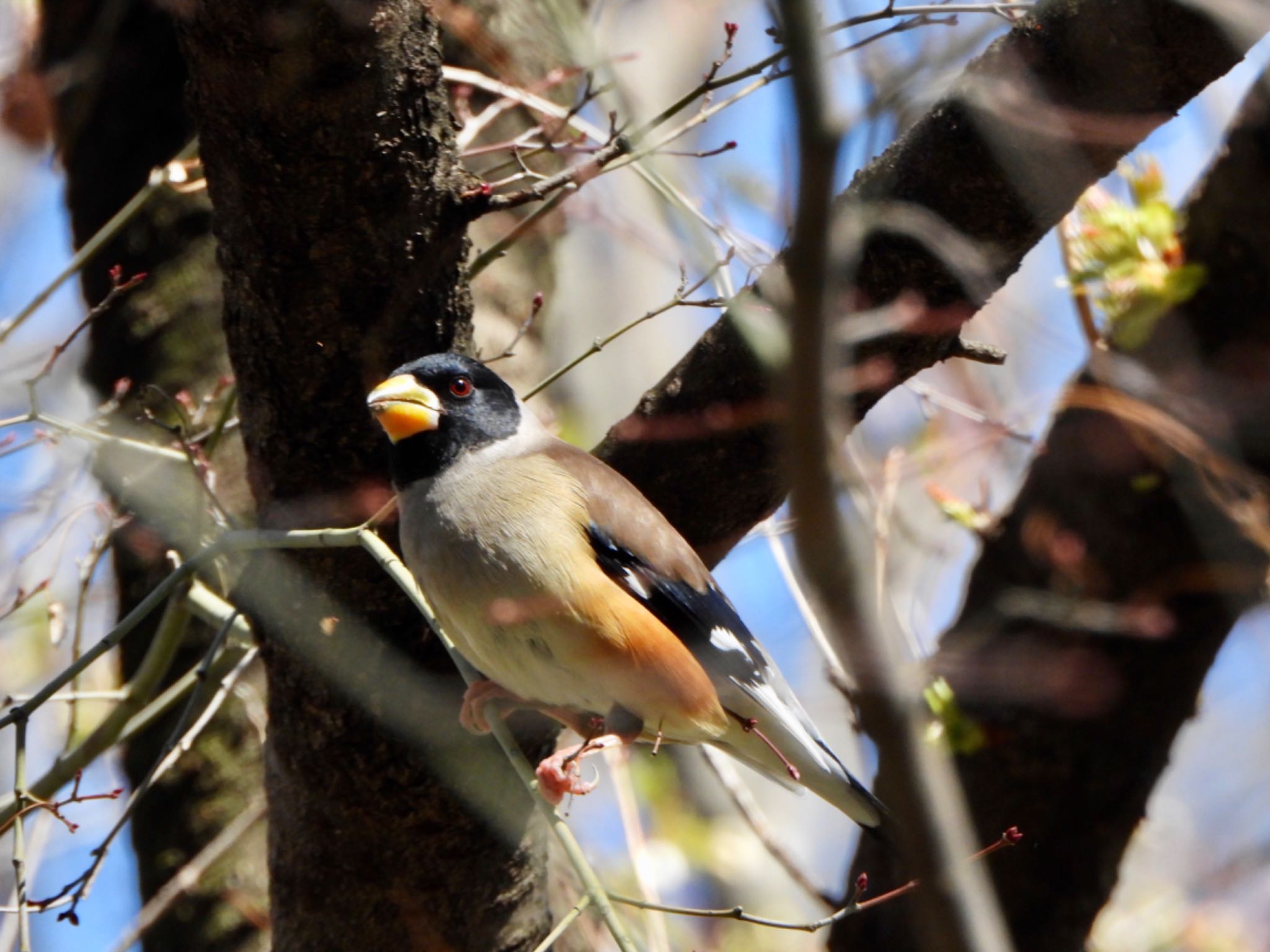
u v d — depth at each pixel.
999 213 7.73
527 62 11.55
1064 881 10.17
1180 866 15.07
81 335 12.46
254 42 6.96
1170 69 7.33
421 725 8.40
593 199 11.49
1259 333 9.73
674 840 14.31
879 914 10.12
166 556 10.58
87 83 11.67
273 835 8.84
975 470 11.41
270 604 8.23
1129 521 10.05
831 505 4.75
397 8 7.27
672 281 16.59
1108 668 10.09
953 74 8.59
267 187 7.44
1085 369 10.23
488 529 8.22
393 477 8.55
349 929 8.73
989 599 10.53
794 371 4.70
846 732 14.41
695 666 8.31
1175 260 9.95
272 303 7.81
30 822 10.77
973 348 8.27
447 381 8.43
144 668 9.02
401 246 7.77
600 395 15.86
